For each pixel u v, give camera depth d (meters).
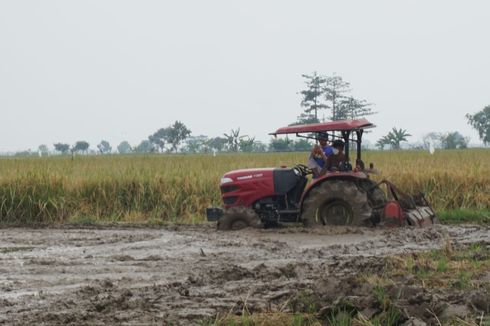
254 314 11.12
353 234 21.19
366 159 39.56
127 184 29.48
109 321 11.19
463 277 12.93
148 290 13.58
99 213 28.89
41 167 31.67
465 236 20.62
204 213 28.81
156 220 27.08
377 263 14.98
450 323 10.12
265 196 23.31
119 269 16.17
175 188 29.42
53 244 20.80
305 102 145.88
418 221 22.45
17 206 27.64
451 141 116.75
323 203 22.44
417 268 14.27
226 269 14.98
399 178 29.78
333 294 11.66
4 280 15.04
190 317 11.29
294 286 13.36
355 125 22.84
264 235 21.53
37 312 11.98
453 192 28.69
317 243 19.86
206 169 33.16
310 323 10.55
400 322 10.34
